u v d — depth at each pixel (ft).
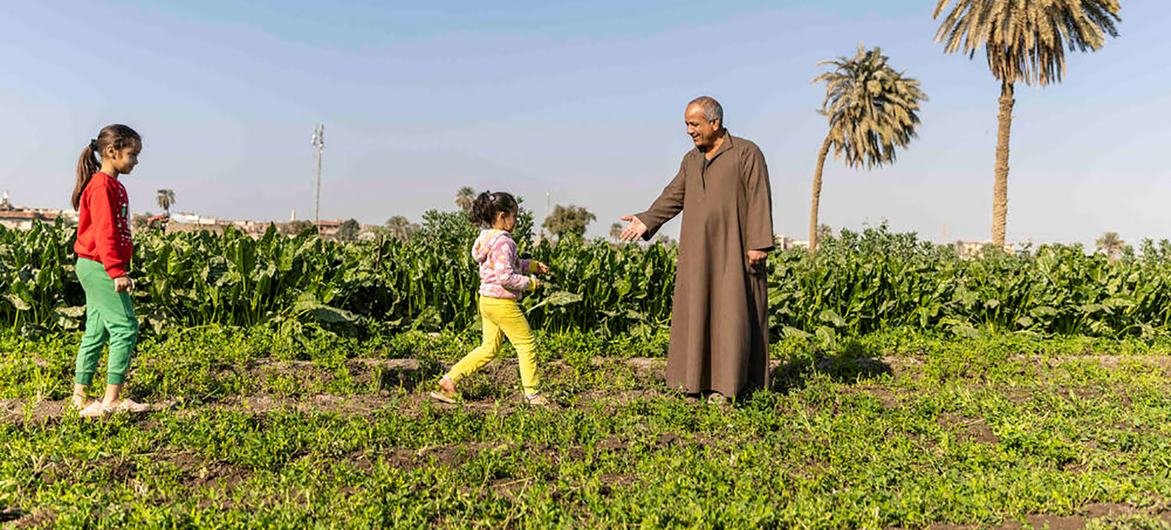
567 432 17.76
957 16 102.63
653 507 13.58
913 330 33.45
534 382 20.39
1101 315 35.76
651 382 23.84
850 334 32.73
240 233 30.73
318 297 27.04
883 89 153.17
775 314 31.71
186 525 12.46
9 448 15.52
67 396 19.51
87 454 15.34
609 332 29.43
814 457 17.12
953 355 28.94
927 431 19.12
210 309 26.61
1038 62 99.09
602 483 15.17
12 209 179.93
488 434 17.95
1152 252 60.18
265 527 12.46
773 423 19.26
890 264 35.65
